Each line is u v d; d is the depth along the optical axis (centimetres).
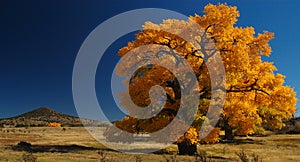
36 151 2778
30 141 4575
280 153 3181
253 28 2238
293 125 7369
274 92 2302
